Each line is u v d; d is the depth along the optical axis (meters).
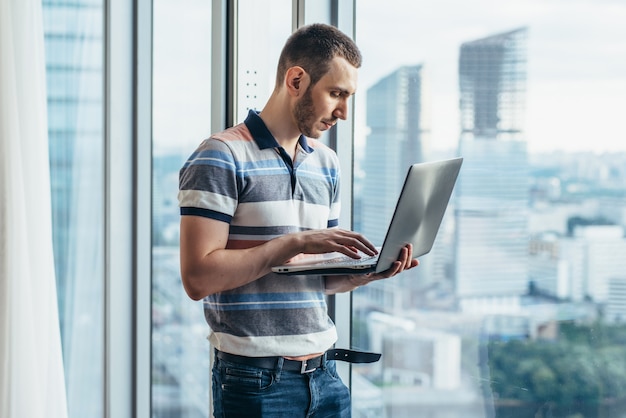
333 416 1.89
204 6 2.71
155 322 3.01
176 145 2.87
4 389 2.53
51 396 2.70
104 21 2.89
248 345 1.75
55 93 3.07
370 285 2.39
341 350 1.92
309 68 1.76
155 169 2.96
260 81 2.57
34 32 2.62
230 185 1.72
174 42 2.83
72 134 3.05
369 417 2.44
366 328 2.41
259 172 1.77
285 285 1.79
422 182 1.62
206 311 1.86
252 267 1.69
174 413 2.99
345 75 1.76
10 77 2.53
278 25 2.52
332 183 1.94
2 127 2.52
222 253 1.68
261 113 1.88
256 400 1.76
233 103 2.59
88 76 3.00
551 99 1.89
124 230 2.94
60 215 3.10
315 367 1.82
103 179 2.95
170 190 2.92
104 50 2.90
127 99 2.91
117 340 2.95
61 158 3.08
